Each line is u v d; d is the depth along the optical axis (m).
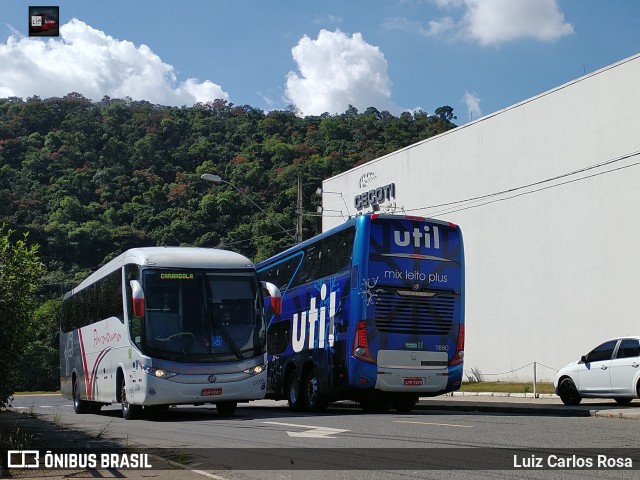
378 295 17.39
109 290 20.00
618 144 30.42
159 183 78.44
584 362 21.05
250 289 17.67
